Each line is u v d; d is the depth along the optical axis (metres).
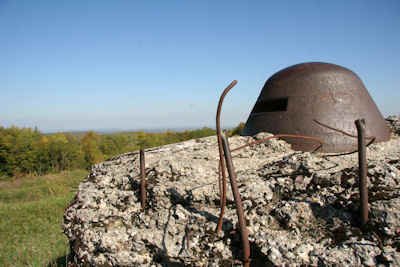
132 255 2.31
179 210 2.35
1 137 18.11
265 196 2.24
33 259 4.69
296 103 3.61
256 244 1.97
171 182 2.64
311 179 2.24
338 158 2.63
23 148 18.67
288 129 3.52
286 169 2.45
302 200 2.10
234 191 1.86
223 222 2.12
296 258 1.80
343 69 3.83
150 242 2.27
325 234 1.89
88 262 2.47
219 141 1.86
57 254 4.89
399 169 2.13
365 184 1.79
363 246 1.71
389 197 1.87
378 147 3.15
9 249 5.40
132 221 2.53
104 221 2.57
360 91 3.69
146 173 2.86
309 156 2.57
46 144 20.16
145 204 2.61
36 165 19.34
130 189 2.86
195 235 2.16
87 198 2.88
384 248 1.67
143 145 28.23
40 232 6.50
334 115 3.42
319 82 3.62
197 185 2.53
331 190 2.08
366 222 1.80
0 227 6.92
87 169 21.83
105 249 2.39
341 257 1.71
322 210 2.02
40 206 8.66
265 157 3.21
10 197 12.23
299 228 1.99
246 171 2.70
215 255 2.05
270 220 2.10
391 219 1.72
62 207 8.52
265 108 4.09
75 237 2.64
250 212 2.15
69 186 14.33
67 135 33.53
